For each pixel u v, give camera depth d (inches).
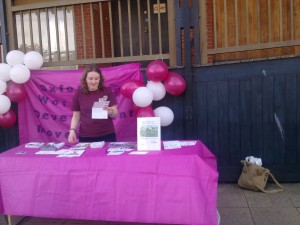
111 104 142.9
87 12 262.4
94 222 140.8
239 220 136.1
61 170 116.4
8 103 175.9
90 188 113.7
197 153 113.0
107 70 177.2
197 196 105.5
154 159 110.7
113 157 114.2
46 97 183.9
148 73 164.9
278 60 168.6
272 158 173.5
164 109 167.0
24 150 133.4
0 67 177.8
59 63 191.5
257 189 164.4
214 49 175.2
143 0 285.9
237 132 175.5
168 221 108.1
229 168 177.3
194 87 177.9
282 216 137.9
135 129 178.1
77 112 144.7
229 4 217.8
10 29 197.9
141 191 110.0
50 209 117.1
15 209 120.6
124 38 290.2
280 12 168.1
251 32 213.9
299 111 169.2
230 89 174.2
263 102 171.8
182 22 176.2
